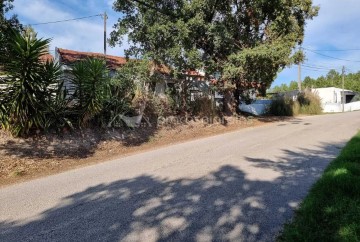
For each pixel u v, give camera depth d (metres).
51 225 5.11
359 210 4.56
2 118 10.66
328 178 6.11
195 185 6.73
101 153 11.80
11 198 6.86
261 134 14.65
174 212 5.28
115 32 16.69
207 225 4.71
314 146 10.79
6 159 9.76
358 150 8.61
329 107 39.41
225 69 16.58
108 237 4.51
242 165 8.31
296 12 20.05
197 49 16.89
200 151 10.92
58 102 11.80
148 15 15.87
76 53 22.69
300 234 4.06
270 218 4.82
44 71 10.73
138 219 5.08
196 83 19.14
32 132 11.42
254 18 18.84
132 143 13.34
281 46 16.39
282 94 30.55
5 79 10.33
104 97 12.35
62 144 11.48
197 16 15.82
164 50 15.80
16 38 10.05
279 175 7.18
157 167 8.77
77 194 6.74
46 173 9.33
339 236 3.93
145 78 15.77
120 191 6.68
